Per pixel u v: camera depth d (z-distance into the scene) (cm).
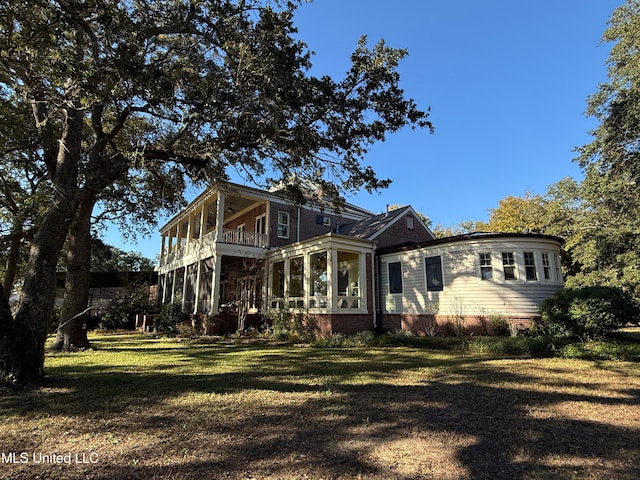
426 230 2130
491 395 563
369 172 1090
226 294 2267
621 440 374
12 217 1487
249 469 309
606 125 1775
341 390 597
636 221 1767
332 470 306
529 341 1041
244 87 814
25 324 648
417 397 550
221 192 1786
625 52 1780
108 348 1241
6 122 1048
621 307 1007
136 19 743
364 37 895
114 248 3478
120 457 336
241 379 695
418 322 1530
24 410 488
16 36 675
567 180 2161
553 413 468
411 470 307
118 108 834
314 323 1509
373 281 1678
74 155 776
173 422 435
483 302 1338
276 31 798
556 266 1370
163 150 931
